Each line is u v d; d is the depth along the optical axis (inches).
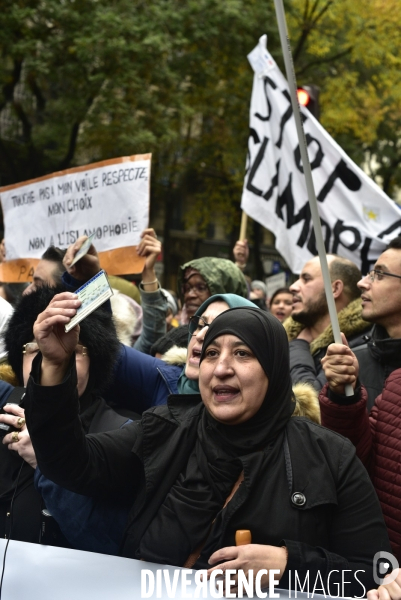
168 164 896.3
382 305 130.4
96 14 611.2
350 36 738.8
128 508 92.7
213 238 1280.8
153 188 935.0
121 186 161.0
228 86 776.9
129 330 149.6
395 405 101.6
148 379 124.1
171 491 86.4
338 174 200.7
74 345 82.0
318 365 155.2
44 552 84.7
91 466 87.0
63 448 83.0
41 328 80.1
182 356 127.3
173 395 92.8
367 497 83.7
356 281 167.0
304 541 80.3
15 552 85.0
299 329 175.6
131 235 158.9
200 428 88.2
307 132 204.4
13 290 228.5
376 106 788.6
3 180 881.5
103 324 109.2
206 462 85.8
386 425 101.0
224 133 842.8
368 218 198.2
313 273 166.1
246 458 83.1
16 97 808.3
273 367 86.4
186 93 757.9
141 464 91.2
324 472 83.3
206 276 160.6
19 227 177.6
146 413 91.3
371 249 197.2
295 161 205.5
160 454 88.7
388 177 1005.8
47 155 823.7
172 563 82.2
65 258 127.0
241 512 81.6
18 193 177.9
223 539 81.1
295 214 204.5
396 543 96.7
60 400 81.0
